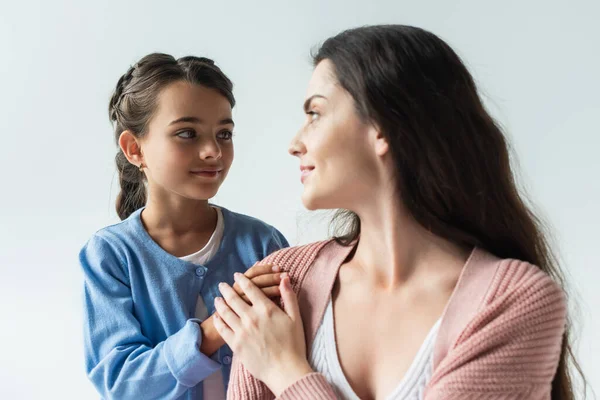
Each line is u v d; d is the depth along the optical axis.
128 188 1.49
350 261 0.86
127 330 1.21
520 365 0.70
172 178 1.25
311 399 0.73
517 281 0.74
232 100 1.35
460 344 0.72
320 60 0.82
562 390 0.85
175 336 1.12
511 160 0.97
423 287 0.79
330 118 0.77
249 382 0.83
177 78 1.26
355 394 0.77
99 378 1.19
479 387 0.69
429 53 0.76
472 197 0.78
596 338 1.73
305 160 0.80
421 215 0.78
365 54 0.76
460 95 0.77
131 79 1.33
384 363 0.77
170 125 1.24
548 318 0.73
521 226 0.82
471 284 0.76
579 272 1.75
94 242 1.29
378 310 0.80
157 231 1.32
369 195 0.79
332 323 0.81
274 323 0.81
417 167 0.76
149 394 1.13
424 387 0.74
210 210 1.38
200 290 1.28
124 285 1.26
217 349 1.10
